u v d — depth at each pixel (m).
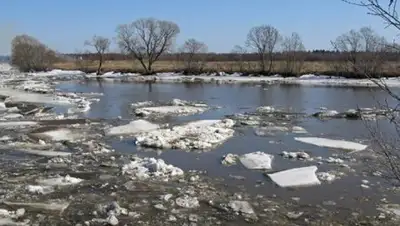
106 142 17.45
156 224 9.05
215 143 17.20
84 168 13.39
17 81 56.47
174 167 13.06
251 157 14.45
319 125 21.70
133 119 23.75
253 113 26.30
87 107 28.81
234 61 82.62
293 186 11.59
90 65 86.94
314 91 42.12
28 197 10.65
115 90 44.22
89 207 10.00
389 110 5.63
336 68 56.81
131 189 11.30
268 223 9.15
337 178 12.27
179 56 79.62
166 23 73.50
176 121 23.16
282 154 15.18
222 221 9.23
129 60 100.56
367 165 13.55
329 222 9.23
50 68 88.06
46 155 15.08
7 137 17.95
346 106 29.58
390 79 47.00
